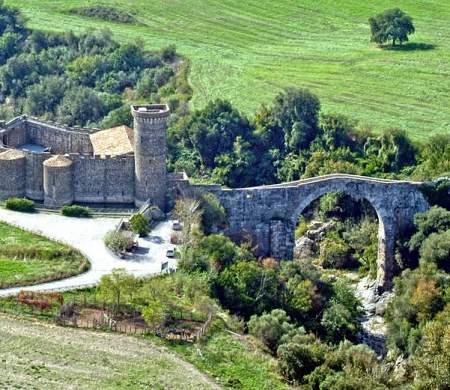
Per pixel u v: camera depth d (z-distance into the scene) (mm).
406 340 193625
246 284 192625
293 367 166625
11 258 189375
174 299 179625
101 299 173750
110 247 196000
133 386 151500
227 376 160000
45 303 170125
